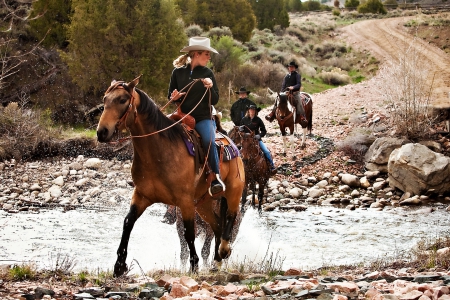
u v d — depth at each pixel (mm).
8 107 21719
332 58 55688
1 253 9211
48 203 15125
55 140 20828
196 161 6949
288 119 19922
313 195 16875
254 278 6395
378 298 4543
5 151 19656
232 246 9383
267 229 12141
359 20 86375
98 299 4969
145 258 8922
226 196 7953
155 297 5020
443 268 6949
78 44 28016
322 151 20500
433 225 12602
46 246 9945
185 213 6809
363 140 19969
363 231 11945
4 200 15180
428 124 20000
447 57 43906
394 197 16453
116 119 6105
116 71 27938
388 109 22703
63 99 28406
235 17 53312
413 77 20328
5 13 30016
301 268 8055
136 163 6695
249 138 13898
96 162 18953
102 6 27875
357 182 17750
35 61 30156
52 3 31703
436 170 16172
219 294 5203
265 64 40312
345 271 7434
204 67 7402
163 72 28391
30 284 5734
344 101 30172
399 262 7883
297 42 61719
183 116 7199
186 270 7438
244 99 14867
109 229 11781
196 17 52000
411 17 80000
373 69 50188
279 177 18484
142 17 27859
